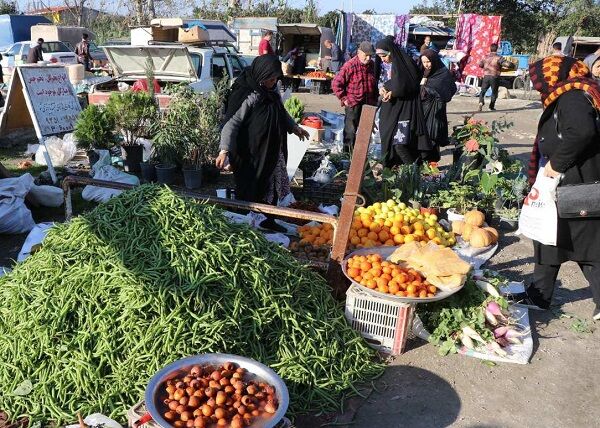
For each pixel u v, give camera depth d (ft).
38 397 9.62
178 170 26.63
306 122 29.81
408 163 23.49
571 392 11.45
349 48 75.10
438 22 86.07
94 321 9.96
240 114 16.34
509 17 104.27
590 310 14.98
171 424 7.95
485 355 12.49
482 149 23.50
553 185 12.66
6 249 17.10
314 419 10.28
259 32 79.36
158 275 10.34
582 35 109.40
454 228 19.79
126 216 11.55
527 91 70.69
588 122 11.42
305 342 11.08
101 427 8.76
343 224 13.14
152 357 9.68
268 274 11.40
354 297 12.44
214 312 10.25
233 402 8.50
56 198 20.79
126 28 85.56
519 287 15.58
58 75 25.76
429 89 22.99
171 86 29.40
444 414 10.57
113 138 26.30
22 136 31.40
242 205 13.82
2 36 87.40
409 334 13.00
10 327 10.25
